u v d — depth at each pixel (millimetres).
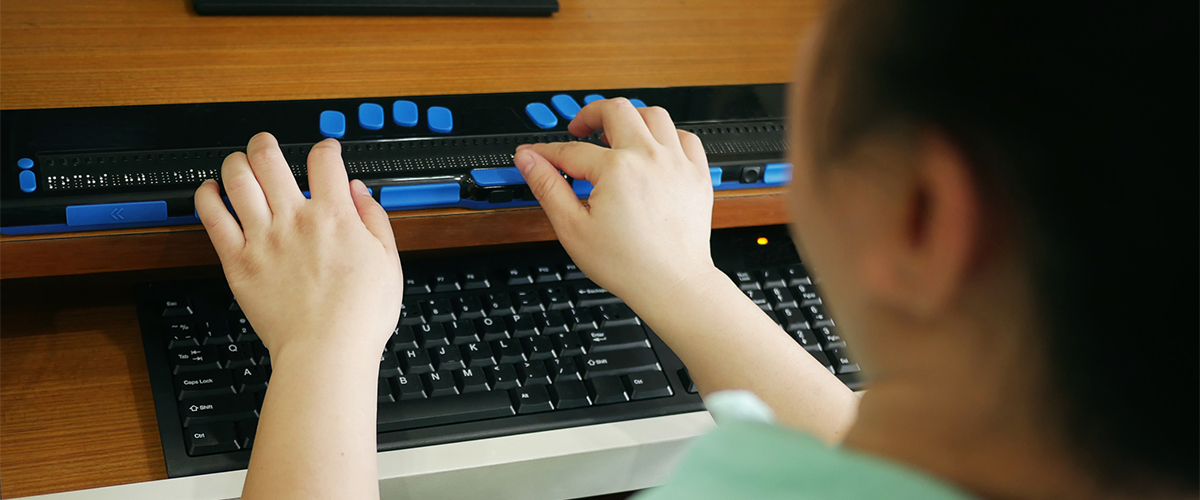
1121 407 197
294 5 714
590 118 572
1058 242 188
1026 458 211
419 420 513
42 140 534
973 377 212
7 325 551
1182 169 183
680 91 691
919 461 225
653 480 549
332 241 472
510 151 593
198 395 502
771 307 622
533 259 619
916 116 198
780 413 449
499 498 519
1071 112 184
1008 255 196
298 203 493
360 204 517
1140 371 193
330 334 431
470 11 759
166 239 529
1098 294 189
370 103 615
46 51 631
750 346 462
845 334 253
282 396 408
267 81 639
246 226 483
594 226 496
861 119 210
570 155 532
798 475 229
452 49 717
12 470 471
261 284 461
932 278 207
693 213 504
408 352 540
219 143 556
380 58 689
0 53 622
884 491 214
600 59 734
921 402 225
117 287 587
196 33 681
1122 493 206
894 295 220
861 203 218
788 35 818
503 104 641
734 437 250
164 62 642
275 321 447
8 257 504
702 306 469
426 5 747
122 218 508
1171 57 182
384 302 460
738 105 680
